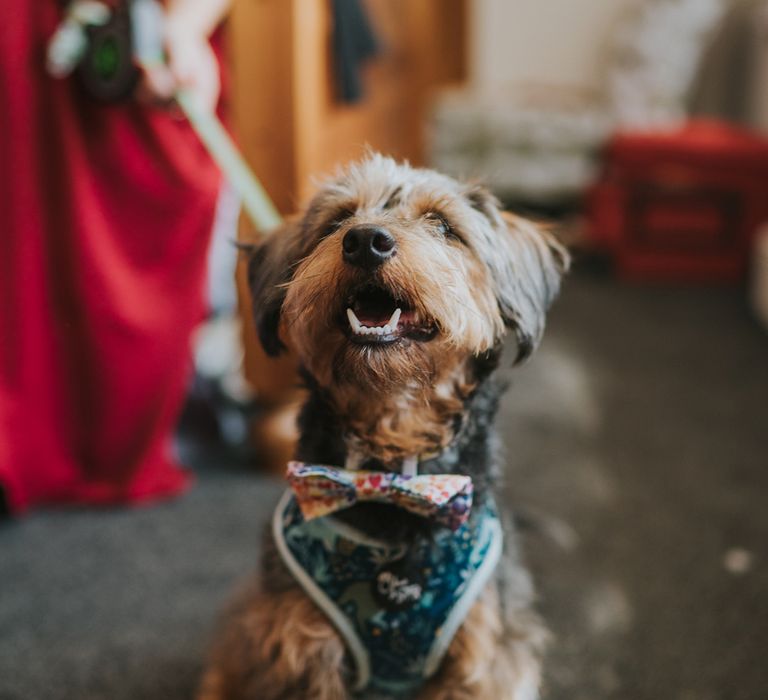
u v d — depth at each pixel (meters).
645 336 3.69
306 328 1.32
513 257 1.45
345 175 1.46
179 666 1.74
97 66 2.01
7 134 2.08
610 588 1.98
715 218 4.43
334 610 1.30
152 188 2.19
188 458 2.64
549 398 3.06
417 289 1.26
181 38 2.03
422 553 1.29
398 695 1.48
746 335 3.69
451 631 1.30
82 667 1.73
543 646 1.55
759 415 2.92
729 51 5.54
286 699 1.36
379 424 1.37
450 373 1.38
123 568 2.06
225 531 2.22
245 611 1.49
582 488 2.44
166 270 2.28
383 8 3.58
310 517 1.27
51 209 2.16
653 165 4.38
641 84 4.95
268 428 2.51
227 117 2.42
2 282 2.15
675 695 1.64
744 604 1.92
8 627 1.84
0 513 2.31
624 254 4.53
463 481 1.27
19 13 2.05
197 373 2.92
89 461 2.37
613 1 5.69
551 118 4.72
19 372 2.20
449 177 1.51
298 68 2.22
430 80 4.72
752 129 5.31
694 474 2.52
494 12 5.84
